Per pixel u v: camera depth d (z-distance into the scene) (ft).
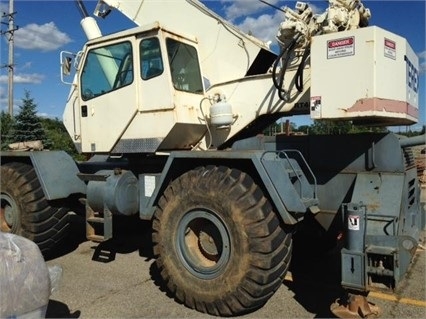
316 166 13.82
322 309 12.10
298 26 13.05
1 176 16.43
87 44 16.33
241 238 11.10
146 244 19.16
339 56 11.41
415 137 12.42
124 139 15.35
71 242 19.58
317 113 11.78
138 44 14.88
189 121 14.58
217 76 16.08
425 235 15.07
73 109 17.15
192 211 12.12
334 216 13.51
